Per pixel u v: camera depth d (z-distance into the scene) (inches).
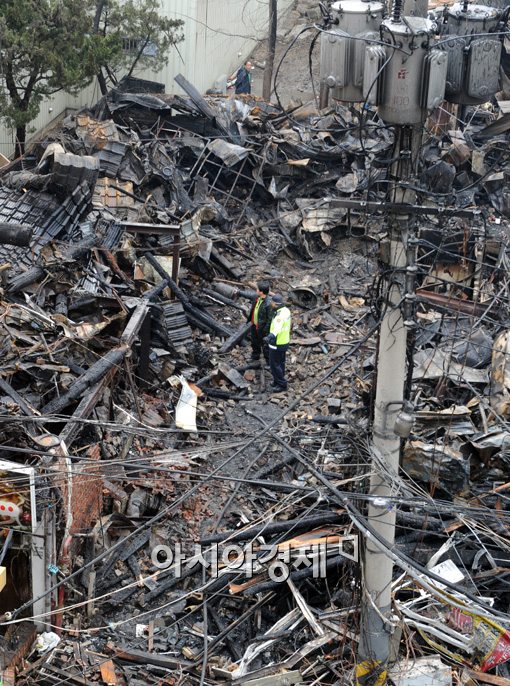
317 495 582.9
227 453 686.5
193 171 1112.8
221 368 786.2
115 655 508.4
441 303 767.7
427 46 346.3
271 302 773.9
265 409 756.6
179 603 549.6
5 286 704.4
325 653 505.7
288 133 1139.3
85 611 534.3
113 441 631.8
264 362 819.4
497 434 580.7
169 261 888.9
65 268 750.5
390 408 400.2
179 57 1353.3
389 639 440.8
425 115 360.5
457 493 570.6
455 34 375.6
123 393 727.1
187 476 645.9
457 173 1065.5
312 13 1804.9
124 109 1146.7
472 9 378.6
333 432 669.9
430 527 561.9
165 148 1110.4
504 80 1251.2
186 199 1035.9
